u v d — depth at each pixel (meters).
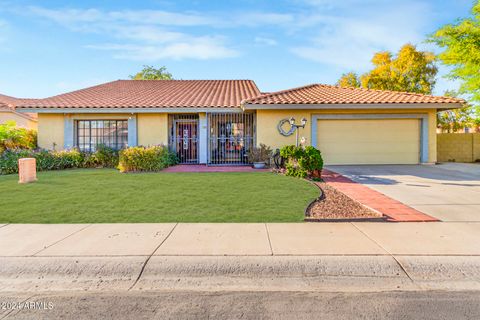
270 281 3.80
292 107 14.20
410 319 2.94
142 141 15.98
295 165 11.20
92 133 16.25
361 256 4.27
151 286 3.69
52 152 14.26
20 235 5.11
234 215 6.27
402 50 26.02
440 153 17.53
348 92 16.42
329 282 3.77
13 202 7.34
